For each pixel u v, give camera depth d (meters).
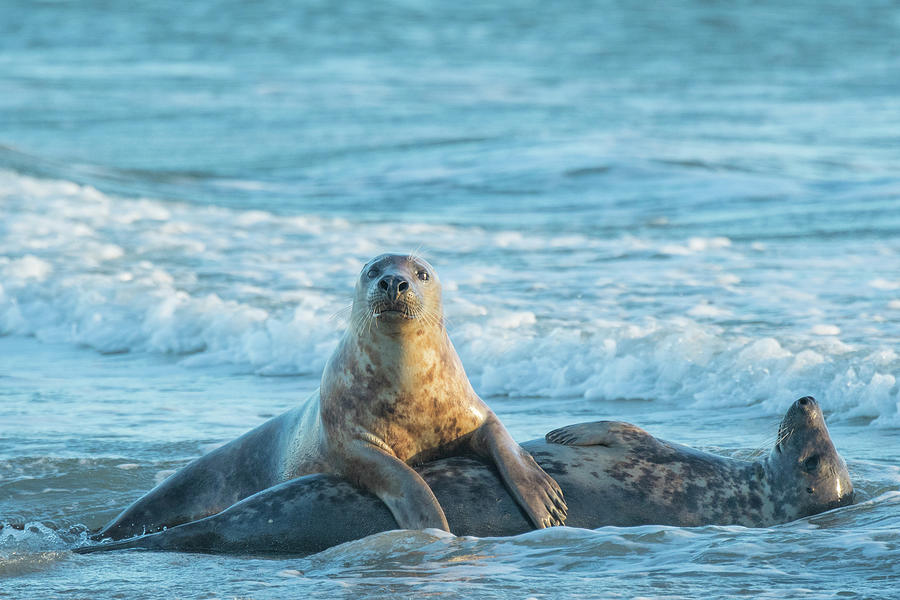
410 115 127.81
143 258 56.41
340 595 17.25
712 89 148.88
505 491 21.53
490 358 37.62
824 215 65.88
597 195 79.19
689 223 66.31
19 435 30.62
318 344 40.84
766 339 35.69
